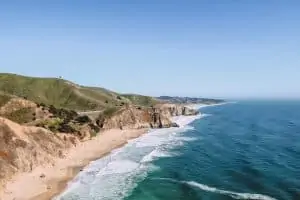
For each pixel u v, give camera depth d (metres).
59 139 85.38
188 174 68.62
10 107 101.44
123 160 81.94
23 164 63.59
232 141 110.69
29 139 72.12
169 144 105.75
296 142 107.25
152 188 59.56
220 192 56.88
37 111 105.88
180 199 54.03
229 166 74.94
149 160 82.00
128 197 54.97
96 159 82.31
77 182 62.56
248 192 56.47
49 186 58.75
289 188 58.03
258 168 72.31
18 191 54.75
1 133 66.44
